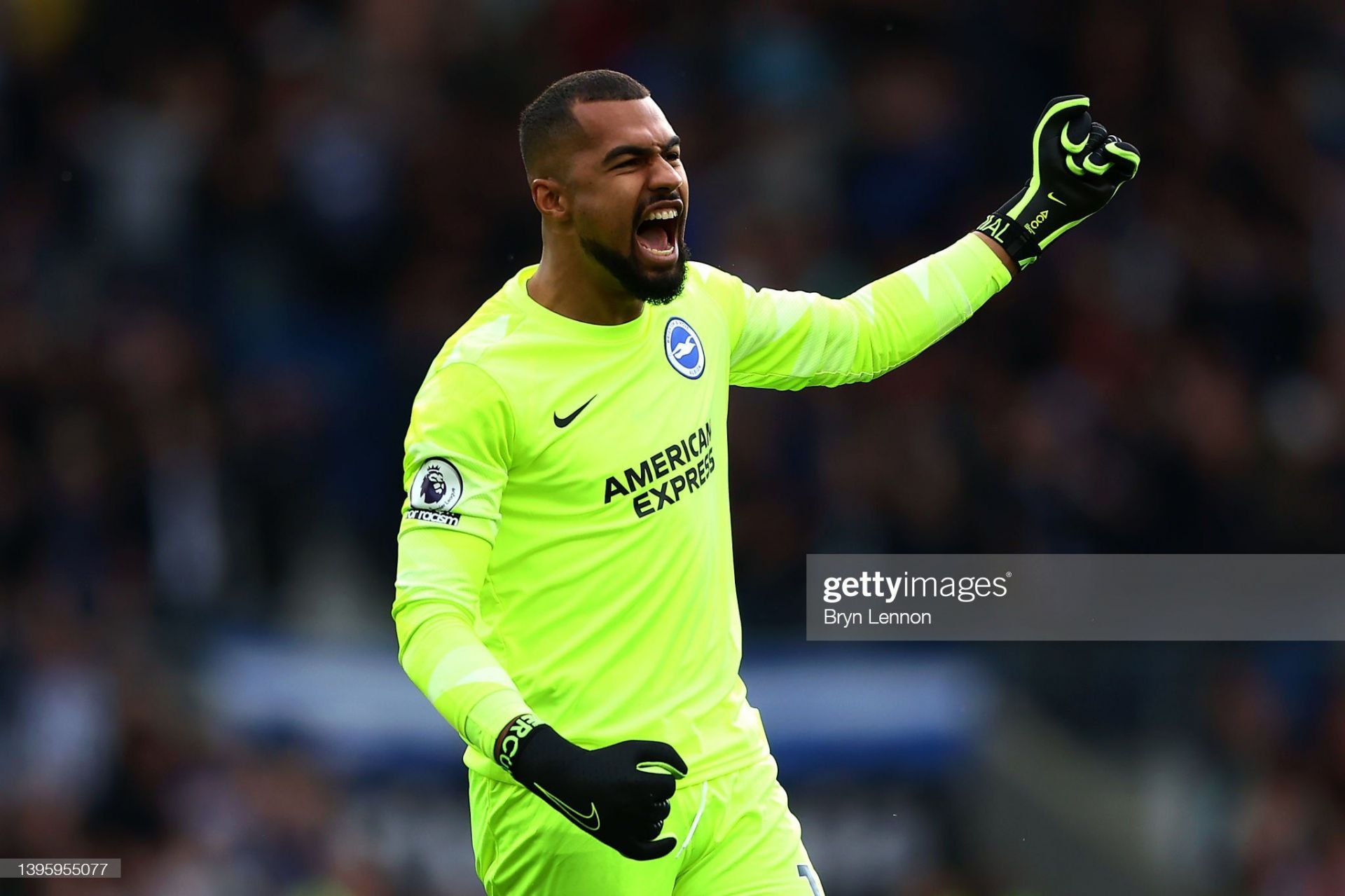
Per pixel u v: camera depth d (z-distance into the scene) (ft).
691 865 44.32
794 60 147.54
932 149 145.48
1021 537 123.13
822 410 123.03
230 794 110.83
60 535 121.19
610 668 42.39
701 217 142.10
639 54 149.38
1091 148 48.75
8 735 114.42
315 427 128.77
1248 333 143.84
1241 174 150.71
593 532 42.09
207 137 143.33
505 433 41.16
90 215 141.69
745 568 116.37
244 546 123.44
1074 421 130.82
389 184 141.28
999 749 111.34
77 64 145.79
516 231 142.20
